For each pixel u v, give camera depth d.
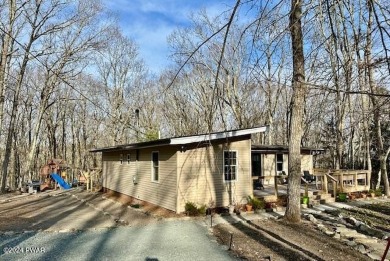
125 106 38.00
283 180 20.25
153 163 13.57
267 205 12.48
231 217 11.10
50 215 11.99
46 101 26.95
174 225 9.96
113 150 17.80
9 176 38.06
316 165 28.42
